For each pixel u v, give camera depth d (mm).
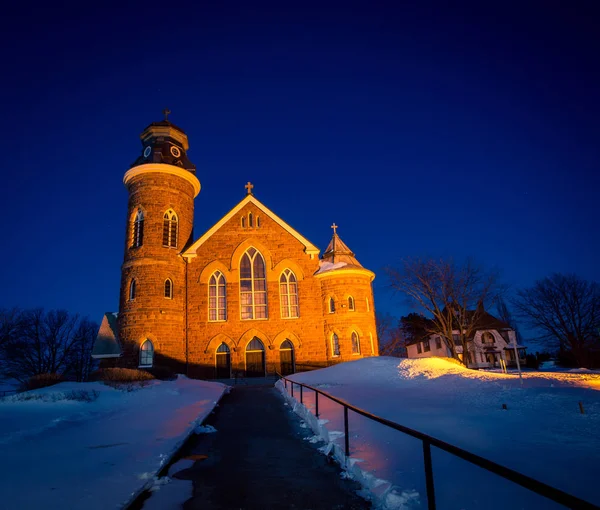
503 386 17219
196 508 6383
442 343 55812
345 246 38312
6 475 7289
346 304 34250
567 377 18484
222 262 35562
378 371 26406
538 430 9727
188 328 34062
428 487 5043
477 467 7145
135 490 6691
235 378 31594
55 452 8992
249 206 37062
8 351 54625
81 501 6121
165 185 35719
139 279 33312
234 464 8867
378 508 6184
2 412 14094
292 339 34219
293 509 6352
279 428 12891
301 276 35625
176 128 38875
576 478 6430
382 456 8109
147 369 28469
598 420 10555
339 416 12523
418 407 13633
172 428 11766
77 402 16172
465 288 37312
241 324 34250
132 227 35312
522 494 5957
